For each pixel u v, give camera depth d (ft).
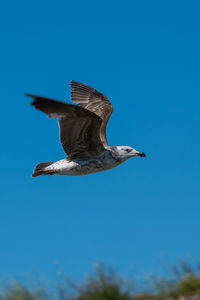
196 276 25.72
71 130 35.14
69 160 38.99
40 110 30.17
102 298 23.49
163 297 24.32
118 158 39.93
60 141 36.42
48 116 31.42
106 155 39.27
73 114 32.65
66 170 38.93
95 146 38.01
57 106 30.94
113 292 23.68
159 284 24.89
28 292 23.35
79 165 38.58
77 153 38.32
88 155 38.78
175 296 24.64
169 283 25.41
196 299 23.65
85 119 33.73
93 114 33.04
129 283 24.54
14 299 22.94
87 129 35.40
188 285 25.22
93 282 24.34
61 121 33.55
